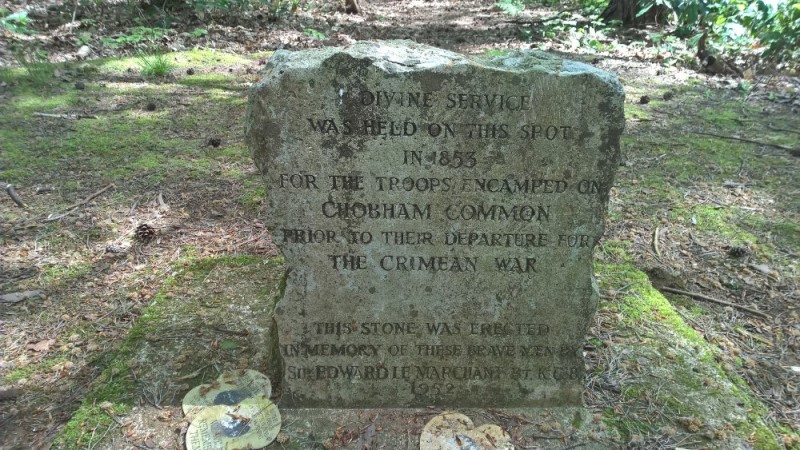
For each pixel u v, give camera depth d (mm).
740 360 3299
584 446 2574
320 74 2293
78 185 4965
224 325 3270
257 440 2584
